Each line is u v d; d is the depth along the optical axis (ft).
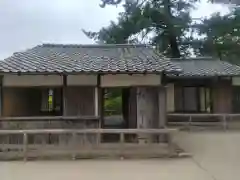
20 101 38.86
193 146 38.65
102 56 44.68
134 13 91.45
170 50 100.53
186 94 59.98
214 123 56.49
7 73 36.32
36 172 26.61
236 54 90.94
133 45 51.44
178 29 93.40
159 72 37.19
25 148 31.96
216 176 24.82
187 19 92.53
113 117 65.62
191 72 58.08
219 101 60.13
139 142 39.40
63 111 38.27
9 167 28.58
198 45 95.96
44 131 32.40
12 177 24.98
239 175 25.09
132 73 37.45
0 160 31.71
